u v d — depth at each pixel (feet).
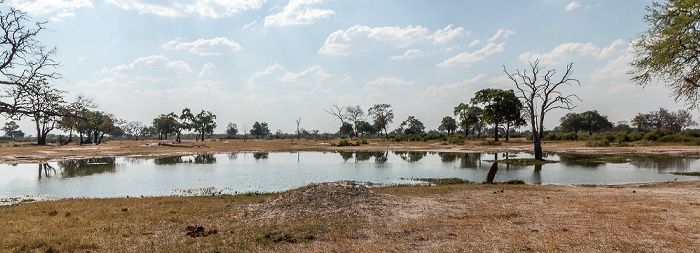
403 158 148.36
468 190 51.88
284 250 23.48
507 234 25.50
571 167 101.86
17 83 50.60
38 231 29.60
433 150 192.75
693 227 25.39
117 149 199.31
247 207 39.06
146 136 620.49
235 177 89.20
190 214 36.88
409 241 24.76
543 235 24.79
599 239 23.26
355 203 36.55
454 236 25.57
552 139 248.32
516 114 247.29
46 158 143.23
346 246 23.85
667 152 131.85
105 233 28.81
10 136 572.10
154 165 121.29
